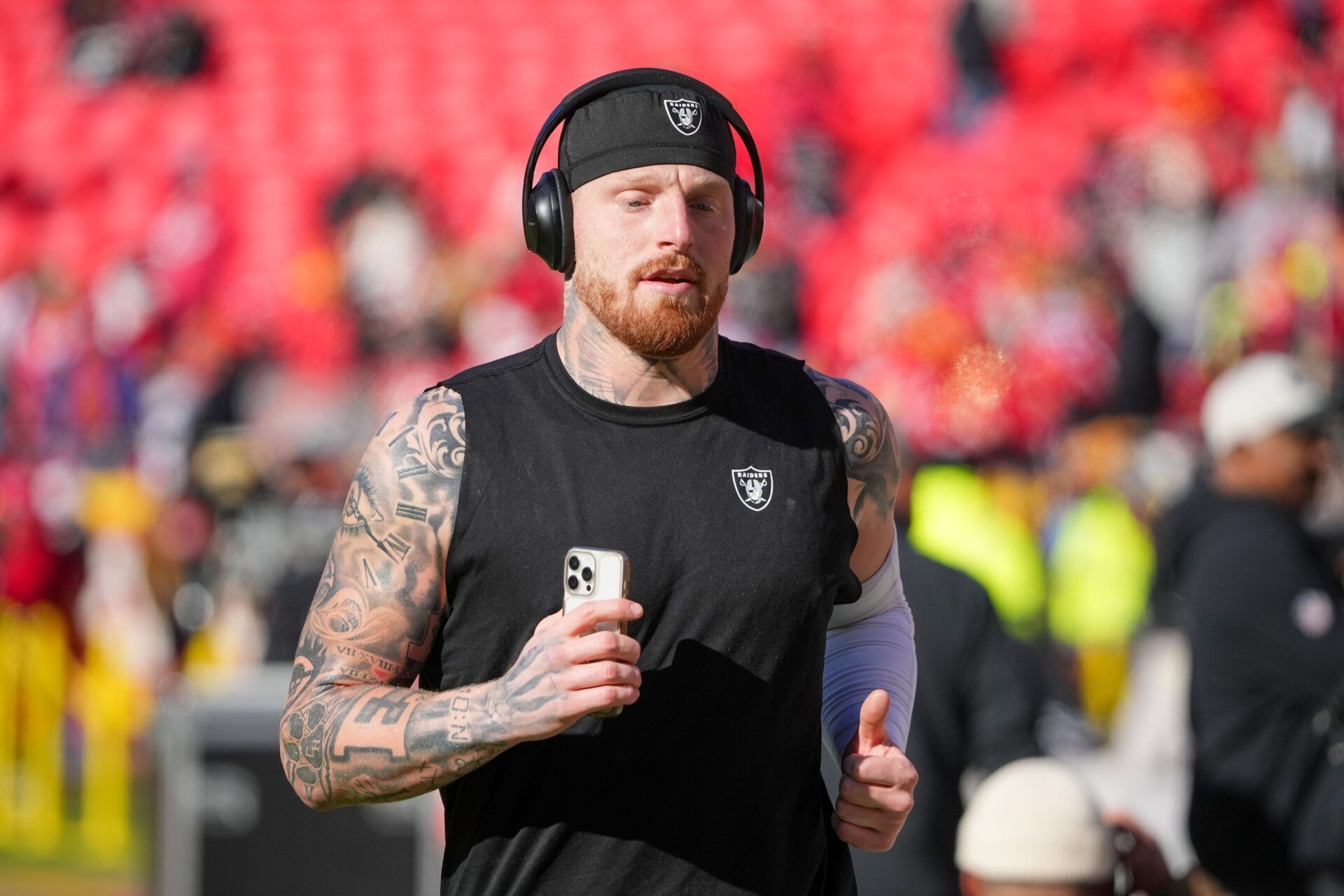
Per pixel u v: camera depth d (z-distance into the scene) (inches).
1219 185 1626.5
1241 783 492.4
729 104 281.9
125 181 1892.2
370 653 263.4
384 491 264.4
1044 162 1718.8
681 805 258.7
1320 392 537.0
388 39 2060.8
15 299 1510.8
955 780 476.4
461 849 267.1
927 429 671.8
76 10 2062.0
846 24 1999.3
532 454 264.8
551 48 2052.2
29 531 1146.7
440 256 1571.1
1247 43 1859.0
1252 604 495.5
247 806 573.0
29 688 1107.9
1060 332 1336.1
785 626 264.5
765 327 1445.6
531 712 237.9
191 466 1087.0
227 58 2036.2
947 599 486.3
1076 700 736.3
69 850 1047.0
